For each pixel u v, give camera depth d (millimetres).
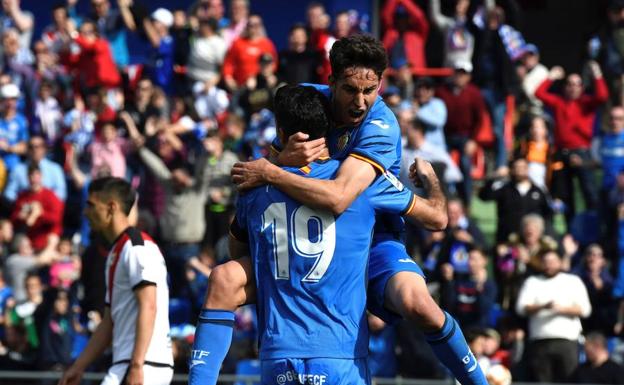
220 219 42594
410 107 45781
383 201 16406
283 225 16000
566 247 43188
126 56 55344
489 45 50438
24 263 41219
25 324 37688
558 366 35688
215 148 43156
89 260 36500
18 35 55594
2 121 49000
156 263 22141
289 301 15977
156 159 44156
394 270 16594
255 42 50031
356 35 15977
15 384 33219
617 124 45812
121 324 22281
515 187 42844
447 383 32500
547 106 48125
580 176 46906
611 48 49875
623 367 35312
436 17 52500
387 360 36656
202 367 16047
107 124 47531
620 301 39562
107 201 22453
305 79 47406
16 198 46844
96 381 34719
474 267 38031
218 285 16266
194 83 51031
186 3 60938
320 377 15758
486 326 37656
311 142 16016
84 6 60688
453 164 44656
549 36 64500
